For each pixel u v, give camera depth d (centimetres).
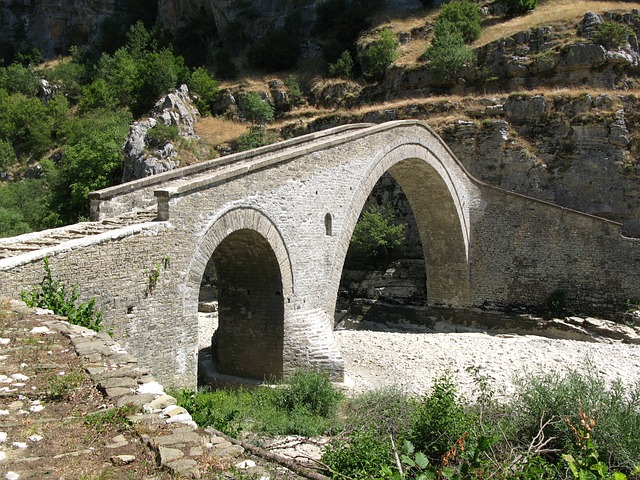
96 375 651
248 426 1356
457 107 3747
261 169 1684
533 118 3419
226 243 1759
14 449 484
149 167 3459
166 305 1365
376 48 4719
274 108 4969
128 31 7412
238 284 1889
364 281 3491
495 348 2330
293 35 5794
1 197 4253
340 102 4816
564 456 616
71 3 8025
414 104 3891
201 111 4869
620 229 2755
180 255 1402
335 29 5653
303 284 1886
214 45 6581
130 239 1261
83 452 486
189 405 1231
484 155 3428
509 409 1240
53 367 670
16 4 8338
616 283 2752
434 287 3180
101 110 5306
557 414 1130
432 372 1994
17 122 5712
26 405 572
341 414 1540
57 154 5162
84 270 1145
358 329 3309
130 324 1261
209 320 3009
